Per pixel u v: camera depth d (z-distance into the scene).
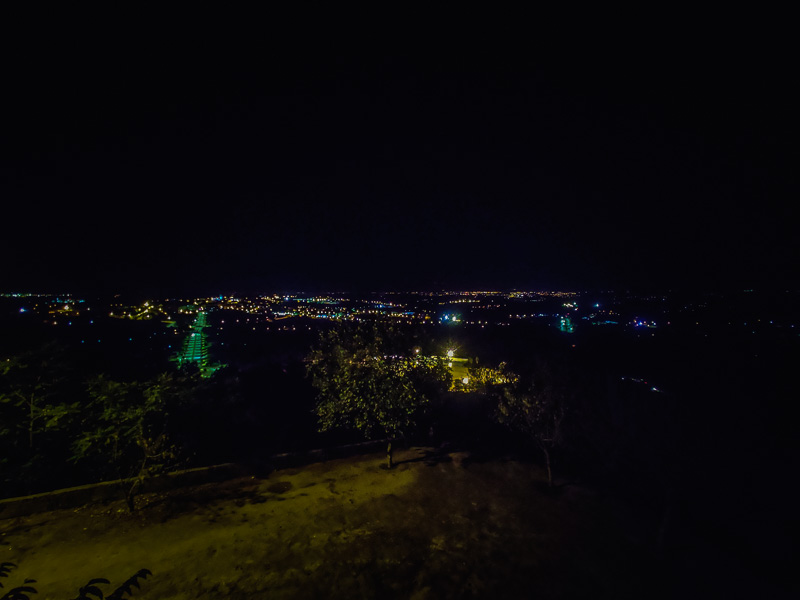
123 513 9.77
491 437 15.27
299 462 12.87
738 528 8.78
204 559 8.09
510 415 12.30
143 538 8.77
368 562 8.16
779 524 7.93
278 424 15.95
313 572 7.80
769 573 7.97
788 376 8.03
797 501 7.62
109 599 2.61
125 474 11.02
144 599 6.92
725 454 7.71
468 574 7.88
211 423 14.58
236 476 11.85
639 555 8.62
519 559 8.38
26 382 11.03
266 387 19.70
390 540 8.94
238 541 8.75
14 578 7.33
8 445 10.70
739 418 7.65
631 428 9.55
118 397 10.55
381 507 10.36
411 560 8.25
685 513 10.05
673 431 8.37
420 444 14.74
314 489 11.28
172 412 13.36
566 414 11.84
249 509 10.14
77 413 11.06
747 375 8.20
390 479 11.96
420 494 11.09
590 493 11.20
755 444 7.54
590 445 12.50
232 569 7.81
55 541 8.55
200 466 12.38
